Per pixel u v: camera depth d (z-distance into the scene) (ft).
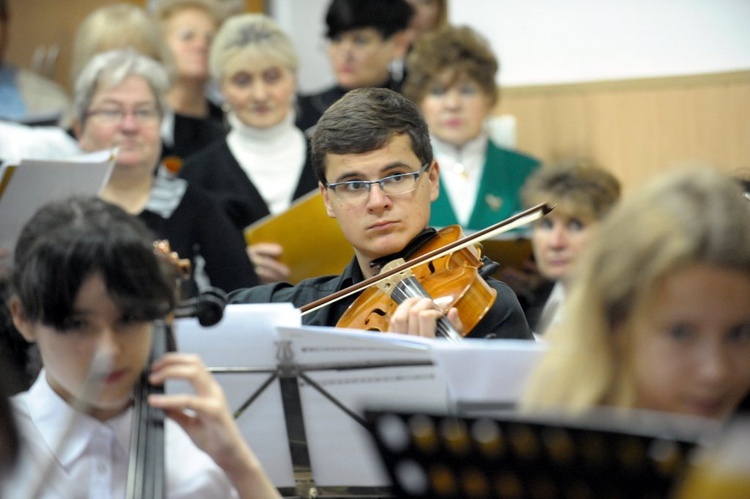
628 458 16.48
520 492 17.46
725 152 61.16
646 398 18.30
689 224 17.29
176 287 23.08
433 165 30.94
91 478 21.88
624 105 61.87
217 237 43.39
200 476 22.70
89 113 42.78
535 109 62.75
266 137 46.55
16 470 18.99
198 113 55.83
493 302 29.40
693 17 60.70
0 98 57.98
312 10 65.72
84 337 20.74
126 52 44.19
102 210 21.40
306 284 32.12
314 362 23.94
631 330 18.08
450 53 46.29
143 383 21.58
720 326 17.48
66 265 20.34
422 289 29.53
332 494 25.12
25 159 33.06
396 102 30.12
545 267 40.60
